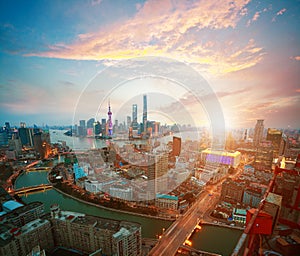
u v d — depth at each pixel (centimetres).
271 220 685
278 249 785
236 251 610
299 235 908
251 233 697
